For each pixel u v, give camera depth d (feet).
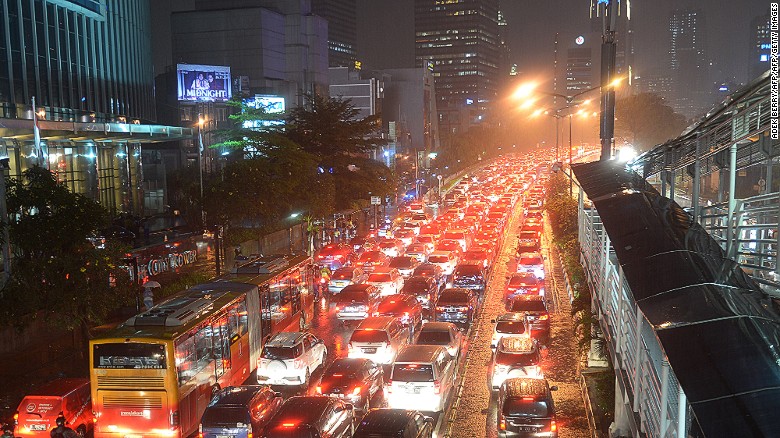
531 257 130.52
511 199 283.79
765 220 48.96
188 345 63.21
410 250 154.71
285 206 182.29
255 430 58.03
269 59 388.57
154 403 59.82
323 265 146.92
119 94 249.96
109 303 82.94
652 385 30.66
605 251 53.83
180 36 389.60
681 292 23.17
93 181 192.65
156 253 135.85
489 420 65.98
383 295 116.98
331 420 55.67
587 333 78.74
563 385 74.79
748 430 15.02
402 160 455.63
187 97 314.96
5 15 185.37
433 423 62.39
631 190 44.16
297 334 80.18
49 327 85.20
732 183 31.73
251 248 163.22
